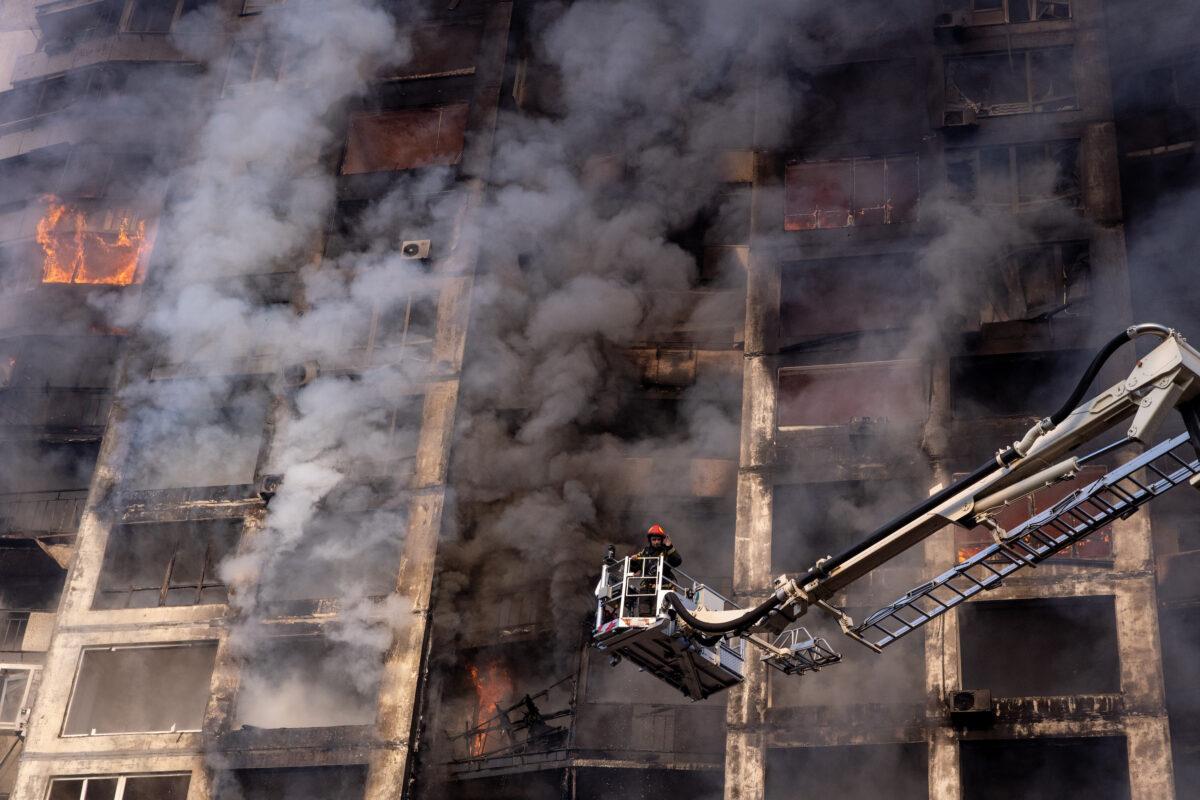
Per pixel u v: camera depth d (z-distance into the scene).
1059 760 59.88
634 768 63.78
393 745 64.25
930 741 60.00
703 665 36.62
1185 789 58.88
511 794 65.75
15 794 66.94
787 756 62.03
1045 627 62.38
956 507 33.53
